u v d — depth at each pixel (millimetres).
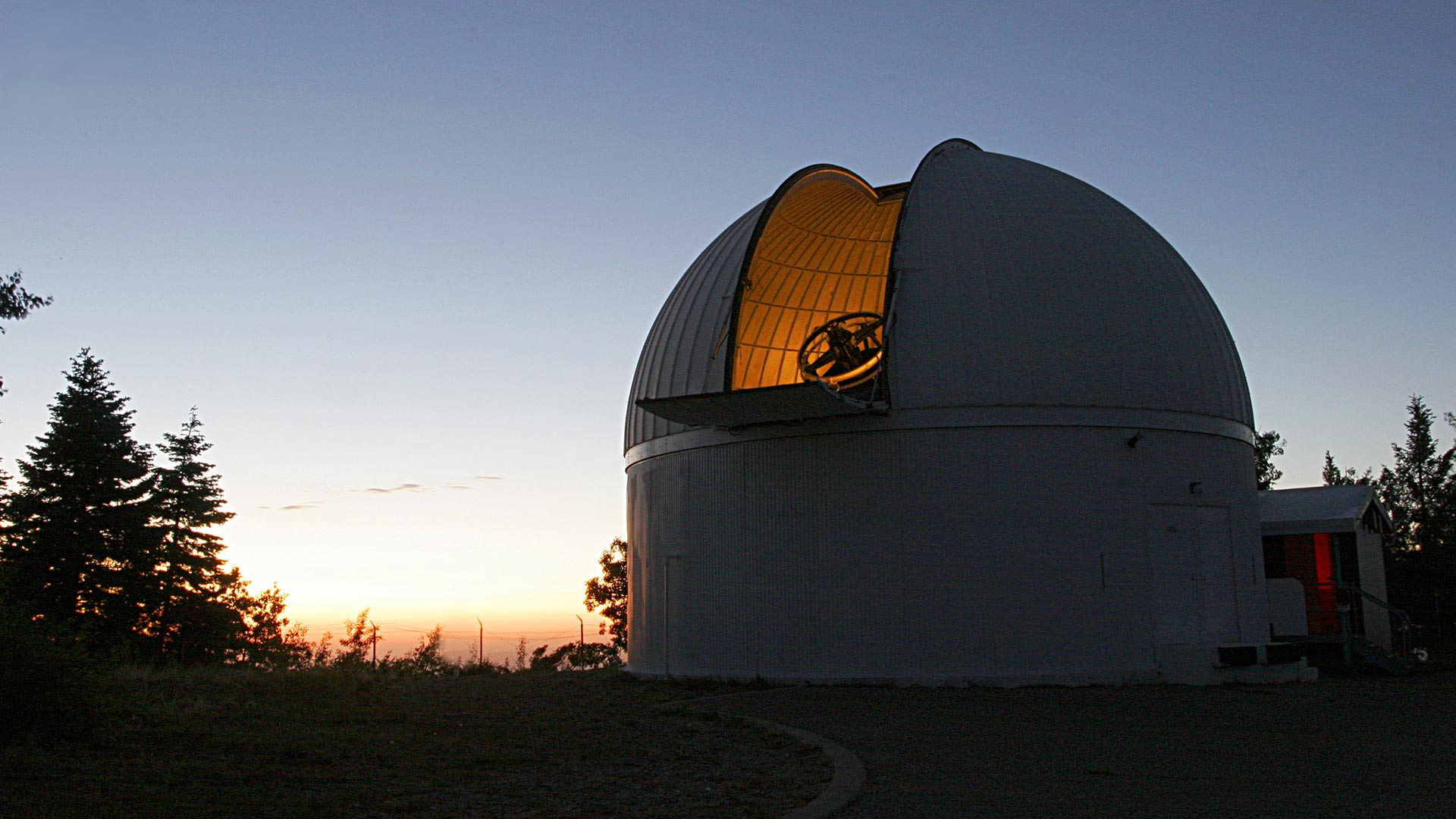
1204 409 21828
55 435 38750
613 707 17203
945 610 19859
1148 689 19219
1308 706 16562
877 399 20297
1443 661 28875
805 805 9203
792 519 21156
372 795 9578
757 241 20547
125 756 10711
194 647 38906
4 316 18188
